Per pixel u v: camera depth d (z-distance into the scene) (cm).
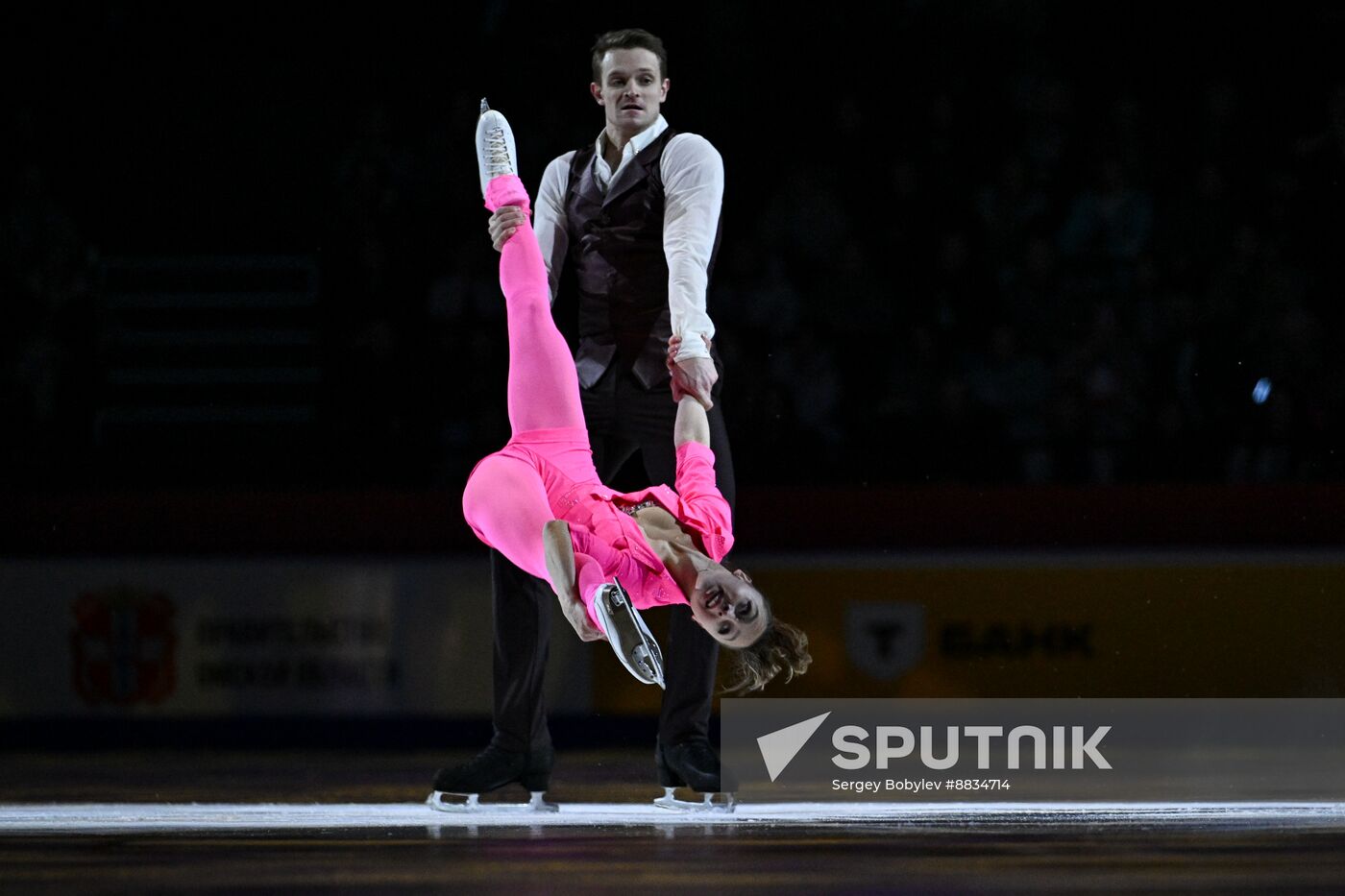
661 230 1271
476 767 1257
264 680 2092
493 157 1271
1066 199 2736
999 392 2514
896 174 2702
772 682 2070
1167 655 2064
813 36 2898
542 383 1223
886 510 2106
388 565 2095
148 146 3009
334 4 3033
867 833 1135
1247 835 1115
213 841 1105
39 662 2100
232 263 2816
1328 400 2455
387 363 2606
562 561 1103
